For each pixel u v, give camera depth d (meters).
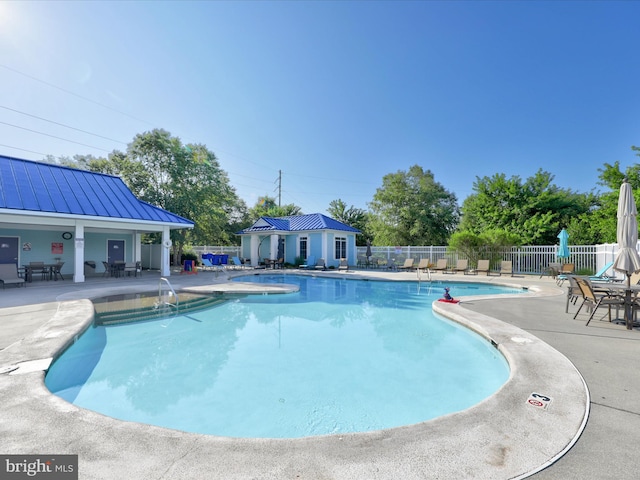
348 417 3.60
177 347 6.11
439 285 14.62
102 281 13.75
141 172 22.77
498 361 5.03
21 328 5.85
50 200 12.73
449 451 2.26
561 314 7.14
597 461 2.17
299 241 24.33
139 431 2.52
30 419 2.70
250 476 1.99
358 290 13.33
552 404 2.98
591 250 15.79
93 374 4.88
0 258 14.50
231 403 3.95
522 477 2.00
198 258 26.38
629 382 3.48
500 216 23.67
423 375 4.76
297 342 6.42
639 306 6.00
